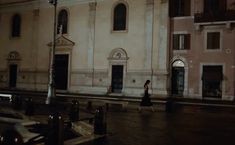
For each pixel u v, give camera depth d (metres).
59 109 16.94
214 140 10.06
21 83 40.28
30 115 13.06
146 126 12.93
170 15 31.70
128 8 33.25
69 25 36.72
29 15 40.00
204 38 30.41
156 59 31.64
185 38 31.23
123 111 19.09
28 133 8.88
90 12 35.41
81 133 10.48
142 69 32.19
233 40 29.22
